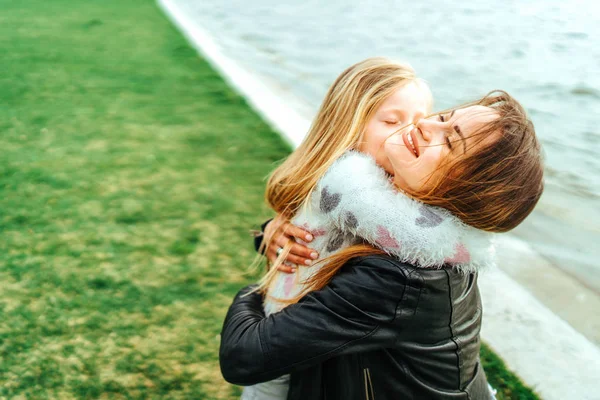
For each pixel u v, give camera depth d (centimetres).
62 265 301
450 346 127
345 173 127
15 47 856
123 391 223
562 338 250
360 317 120
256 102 608
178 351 244
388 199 120
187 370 234
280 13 1262
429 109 151
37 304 270
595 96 588
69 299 274
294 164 151
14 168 424
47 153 455
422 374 126
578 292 300
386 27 1026
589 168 438
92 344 246
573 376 228
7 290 280
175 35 988
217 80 698
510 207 117
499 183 115
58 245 321
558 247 345
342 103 142
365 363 128
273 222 164
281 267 146
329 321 122
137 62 784
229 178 413
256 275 296
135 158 449
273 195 156
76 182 402
